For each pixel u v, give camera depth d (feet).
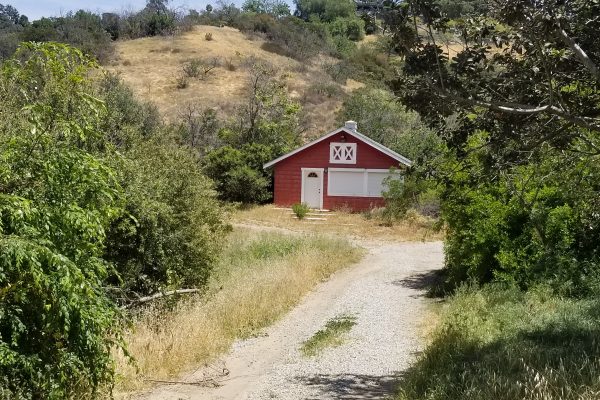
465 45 20.74
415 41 20.27
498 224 41.75
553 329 25.89
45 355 16.85
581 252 38.19
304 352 30.66
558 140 23.09
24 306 16.51
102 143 33.99
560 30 18.35
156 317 33.50
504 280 40.06
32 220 16.43
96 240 20.97
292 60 249.34
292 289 45.42
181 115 159.43
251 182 116.88
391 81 21.47
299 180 116.37
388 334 34.24
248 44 262.88
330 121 180.45
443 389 20.21
